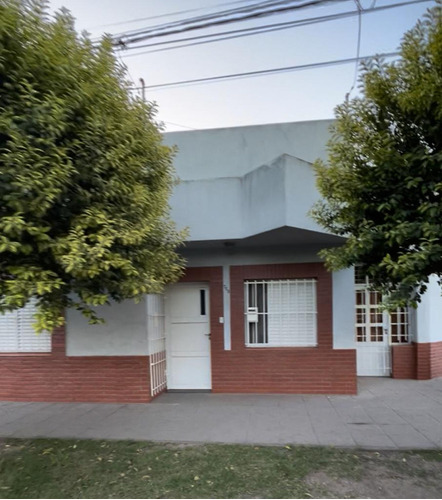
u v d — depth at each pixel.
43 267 3.19
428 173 3.21
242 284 6.99
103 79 3.62
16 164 2.77
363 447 4.46
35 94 3.12
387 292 3.69
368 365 8.05
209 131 7.56
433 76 3.06
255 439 4.76
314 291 6.91
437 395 6.63
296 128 7.38
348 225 3.94
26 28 3.12
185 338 7.30
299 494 3.47
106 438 4.93
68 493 3.58
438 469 3.94
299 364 6.77
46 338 6.98
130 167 3.76
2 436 5.09
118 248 3.68
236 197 6.22
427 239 2.99
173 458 4.25
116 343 6.68
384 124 3.57
